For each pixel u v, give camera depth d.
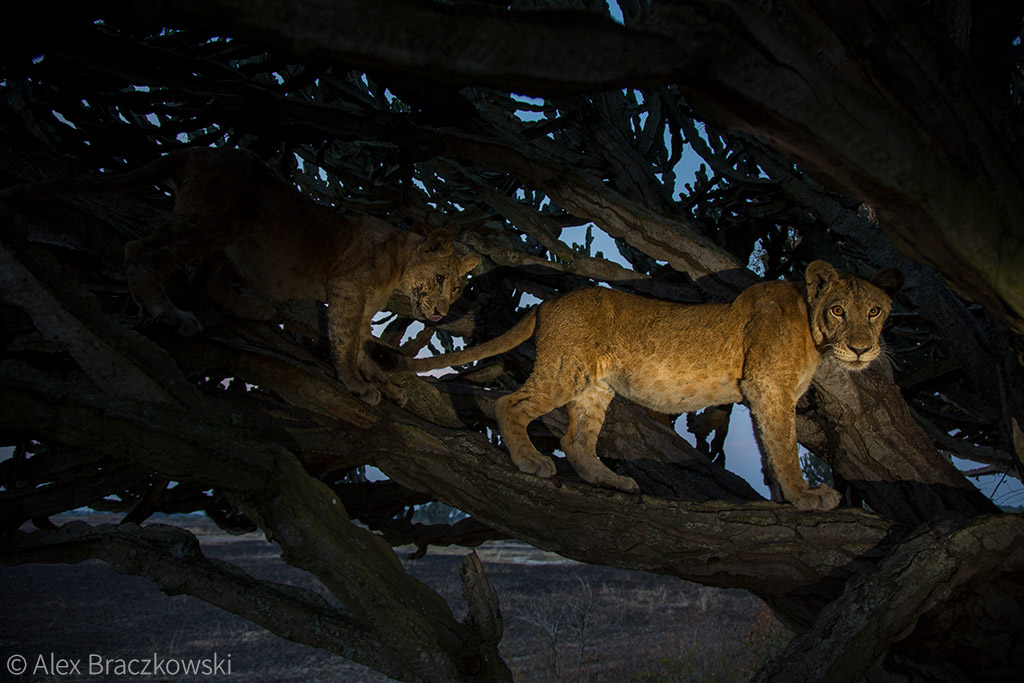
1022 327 2.16
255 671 10.80
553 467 3.68
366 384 3.51
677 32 1.41
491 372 5.00
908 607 2.88
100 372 2.40
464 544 5.86
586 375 3.89
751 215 5.88
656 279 5.10
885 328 6.03
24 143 3.99
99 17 1.25
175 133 4.75
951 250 1.86
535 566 20.97
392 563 2.82
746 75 1.48
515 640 11.29
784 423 3.65
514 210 5.30
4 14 1.24
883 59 1.52
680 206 6.15
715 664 9.53
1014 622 3.10
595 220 4.78
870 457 4.00
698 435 5.72
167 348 2.95
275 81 5.72
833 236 6.04
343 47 1.26
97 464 3.97
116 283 3.99
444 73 1.34
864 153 1.58
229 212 3.38
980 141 1.71
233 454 2.46
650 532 3.47
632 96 6.20
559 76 1.37
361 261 3.79
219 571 2.65
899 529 3.36
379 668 2.66
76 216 3.62
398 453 3.53
